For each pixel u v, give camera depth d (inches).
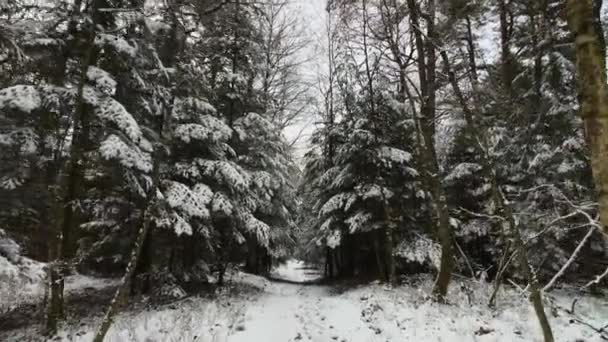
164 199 415.2
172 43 379.2
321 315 396.5
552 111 440.1
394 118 629.9
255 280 713.0
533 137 469.4
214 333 304.8
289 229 831.1
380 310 381.1
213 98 545.6
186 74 393.7
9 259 282.0
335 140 765.9
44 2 345.7
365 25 541.6
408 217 627.8
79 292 520.1
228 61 581.0
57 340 297.6
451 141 608.7
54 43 324.5
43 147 336.5
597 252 437.7
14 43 286.0
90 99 328.5
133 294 472.1
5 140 303.1
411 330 305.9
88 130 362.6
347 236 707.4
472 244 623.8
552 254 422.0
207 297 475.5
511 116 455.8
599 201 100.4
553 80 453.4
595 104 103.2
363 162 622.2
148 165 356.5
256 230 533.0
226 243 562.3
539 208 437.1
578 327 299.3
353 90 668.7
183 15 340.2
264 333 319.9
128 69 384.5
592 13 109.3
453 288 452.1
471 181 594.6
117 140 334.0
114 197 446.6
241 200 556.4
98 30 354.9
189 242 493.7
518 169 482.9
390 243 555.8
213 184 507.5
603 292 437.7
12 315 383.6
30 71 343.9
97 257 500.1
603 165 99.5
